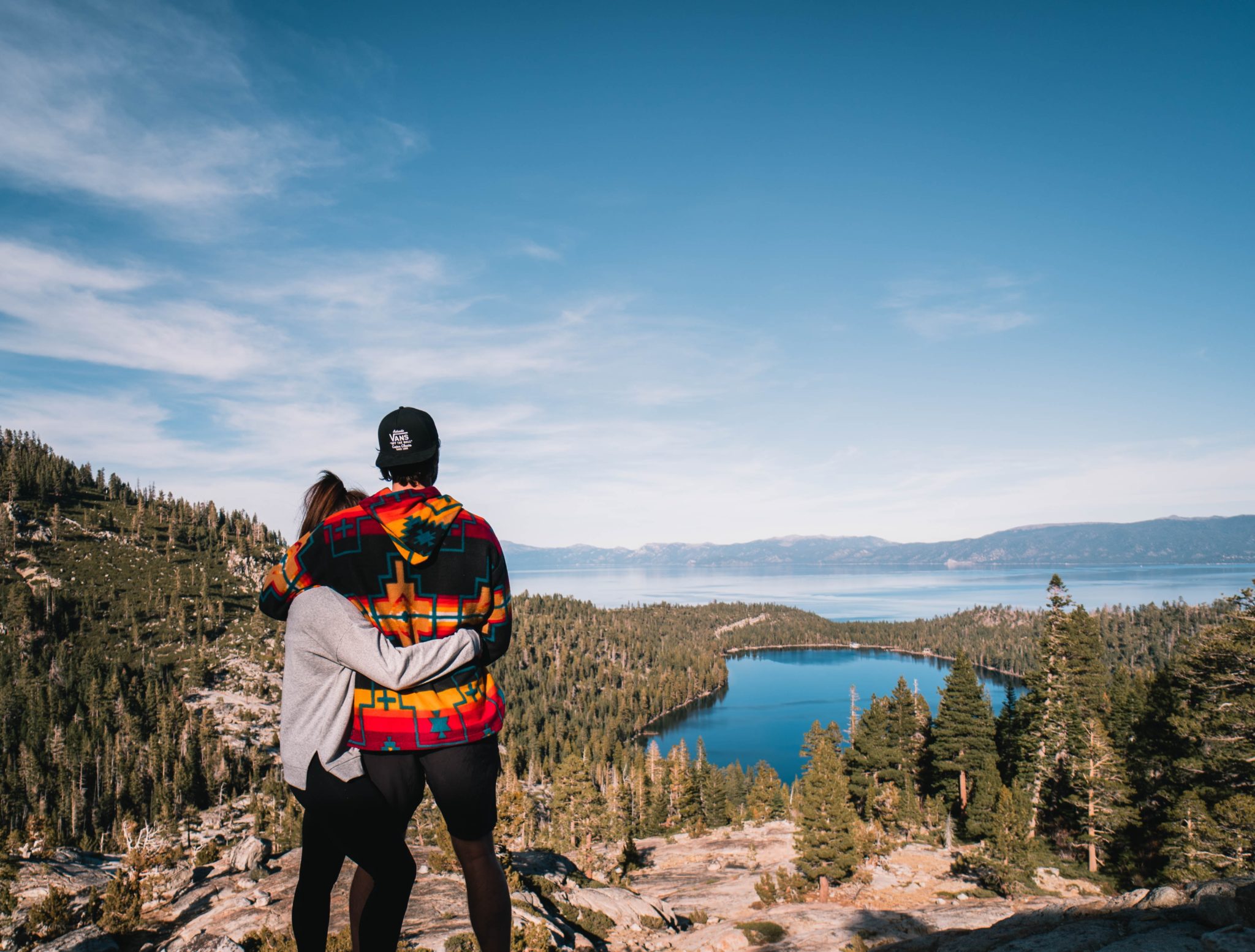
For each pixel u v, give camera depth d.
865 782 66.94
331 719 2.11
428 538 2.20
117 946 19.41
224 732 171.12
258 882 23.09
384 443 2.43
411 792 2.17
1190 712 36.03
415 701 2.11
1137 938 6.56
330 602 2.15
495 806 2.34
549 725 189.50
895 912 38.31
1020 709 65.31
